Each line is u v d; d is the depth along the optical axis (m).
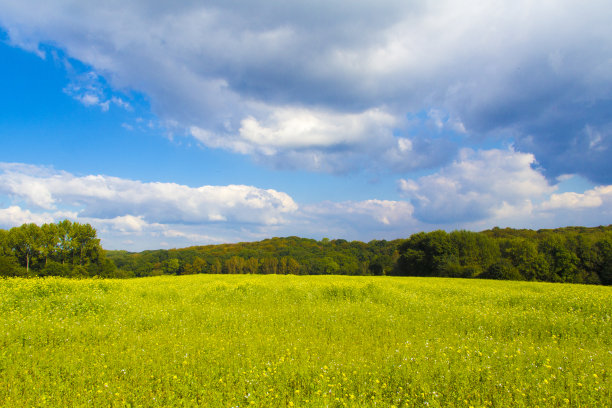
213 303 14.42
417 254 66.81
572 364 6.46
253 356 7.02
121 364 6.60
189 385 5.80
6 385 5.50
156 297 16.09
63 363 6.54
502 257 63.41
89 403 4.98
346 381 5.79
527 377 5.81
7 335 8.06
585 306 13.30
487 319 11.11
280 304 14.52
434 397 5.21
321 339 8.77
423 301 15.41
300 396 5.32
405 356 6.87
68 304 12.14
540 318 10.98
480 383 5.72
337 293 16.97
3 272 50.59
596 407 4.95
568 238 59.81
